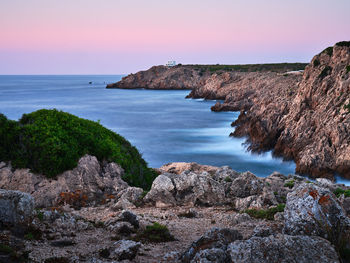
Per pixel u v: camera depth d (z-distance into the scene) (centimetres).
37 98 15300
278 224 1063
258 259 608
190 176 1642
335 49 6234
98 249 808
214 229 764
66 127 1958
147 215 1313
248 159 5100
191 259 703
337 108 4800
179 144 5888
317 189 772
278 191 1734
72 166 1717
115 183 1791
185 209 1491
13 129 1750
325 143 4397
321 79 5950
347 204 1294
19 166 1638
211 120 8650
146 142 6016
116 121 8475
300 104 5750
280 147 5144
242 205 1512
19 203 883
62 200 1571
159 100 14325
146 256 779
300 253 616
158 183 1606
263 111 6297
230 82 13888
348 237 680
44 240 839
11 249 691
